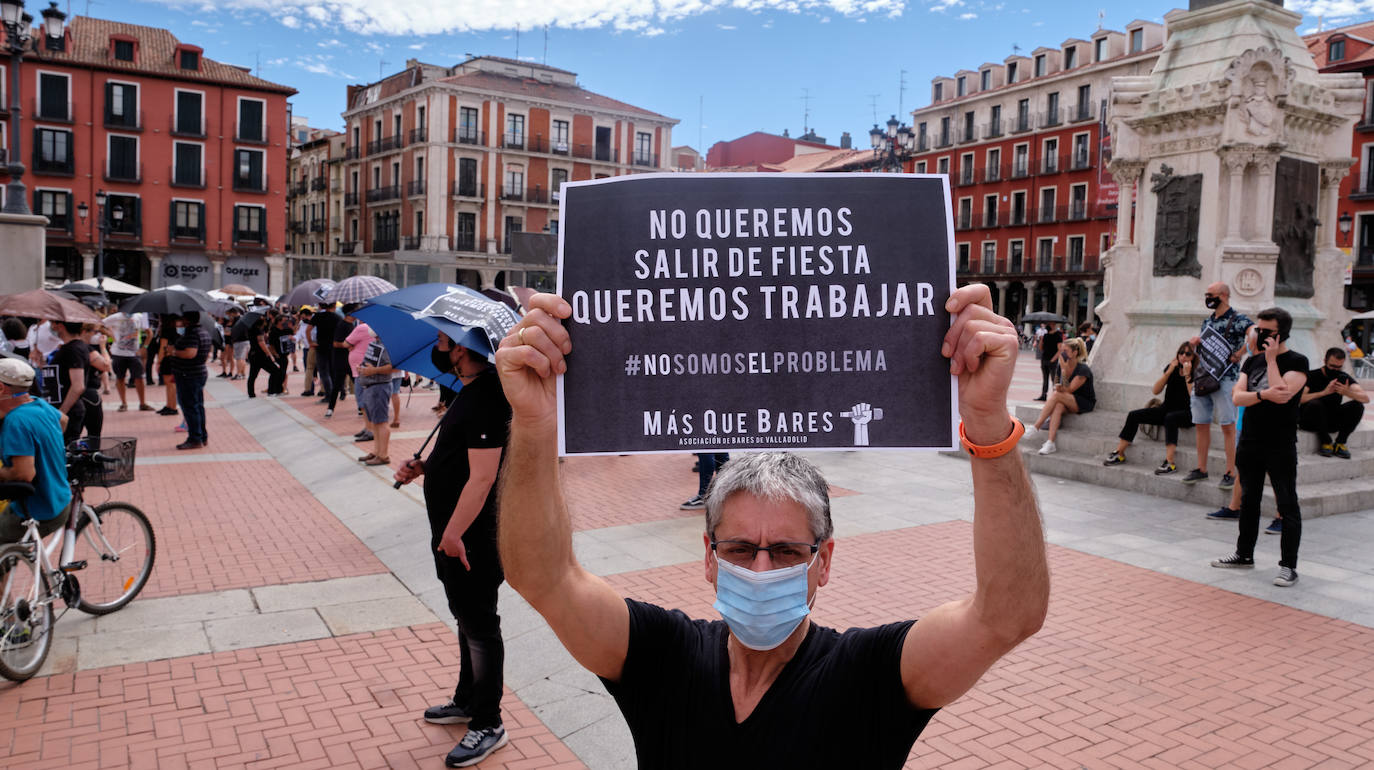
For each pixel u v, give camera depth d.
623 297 1.58
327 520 8.05
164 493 9.04
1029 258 53.38
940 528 7.75
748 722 1.61
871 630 1.67
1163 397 9.55
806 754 1.57
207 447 11.98
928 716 1.61
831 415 1.56
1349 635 5.20
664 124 58.78
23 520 4.74
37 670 4.60
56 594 4.83
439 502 3.84
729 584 1.59
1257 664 4.77
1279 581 6.08
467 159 53.12
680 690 1.68
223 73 47.09
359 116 59.50
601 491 9.20
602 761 3.83
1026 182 53.72
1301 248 10.17
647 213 1.59
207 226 46.81
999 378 1.43
